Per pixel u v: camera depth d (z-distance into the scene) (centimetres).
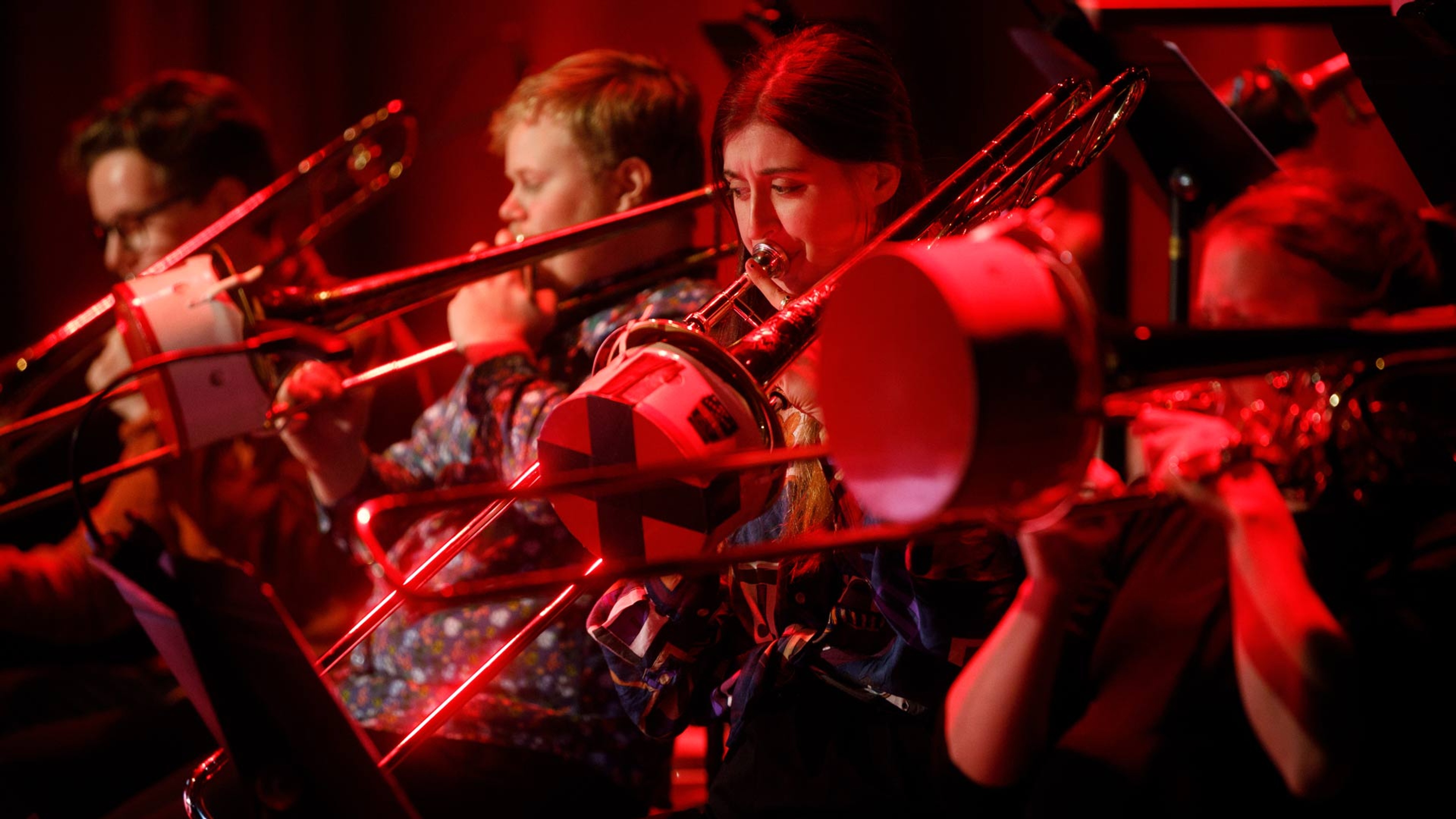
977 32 1075
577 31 1227
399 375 723
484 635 590
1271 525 324
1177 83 595
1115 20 715
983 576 403
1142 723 348
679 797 680
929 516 281
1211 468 316
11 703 786
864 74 463
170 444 584
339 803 354
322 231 804
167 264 718
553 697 589
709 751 538
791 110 448
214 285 567
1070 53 601
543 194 661
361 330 768
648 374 379
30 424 703
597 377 386
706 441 370
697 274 673
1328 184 367
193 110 817
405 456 666
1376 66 510
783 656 442
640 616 481
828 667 445
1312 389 334
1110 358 287
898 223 420
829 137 450
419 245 1223
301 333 408
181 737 724
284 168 883
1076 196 1006
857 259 412
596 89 654
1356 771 327
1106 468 345
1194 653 350
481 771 568
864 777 426
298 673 351
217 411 559
